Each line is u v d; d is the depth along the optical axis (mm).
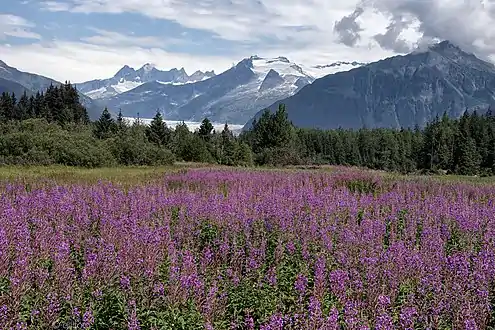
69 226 13125
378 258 10625
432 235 13500
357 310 7812
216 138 89000
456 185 26906
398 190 23312
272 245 12594
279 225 13750
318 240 12508
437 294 8742
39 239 10930
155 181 28047
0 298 7652
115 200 16656
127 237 10922
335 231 13344
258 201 16875
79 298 8211
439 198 19844
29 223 13508
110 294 8242
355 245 11750
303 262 10953
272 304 8781
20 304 7766
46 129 56625
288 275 10297
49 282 8758
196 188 23875
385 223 15312
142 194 18016
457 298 8469
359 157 124062
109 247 10109
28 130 55344
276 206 15484
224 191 23469
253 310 8656
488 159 98125
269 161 72375
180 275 8828
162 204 16203
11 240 10430
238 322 8375
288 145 80000
